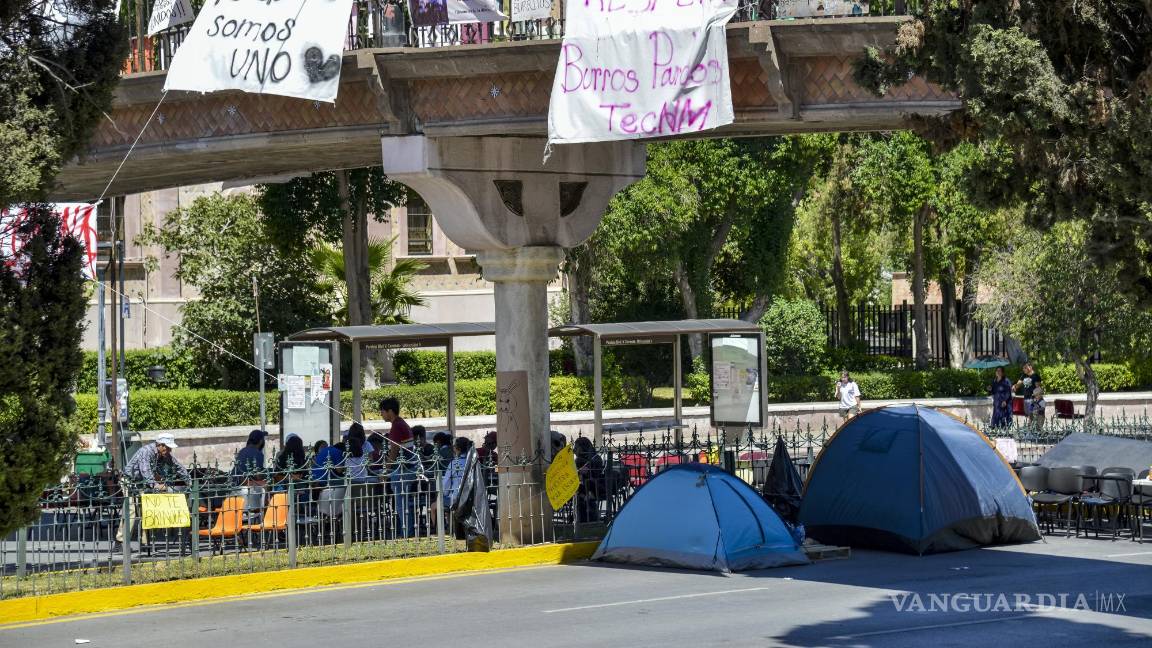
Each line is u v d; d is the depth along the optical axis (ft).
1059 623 39.32
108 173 61.77
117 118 57.00
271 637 39.52
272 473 52.80
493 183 54.90
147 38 60.13
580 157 57.16
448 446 61.82
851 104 48.19
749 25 46.88
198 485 49.78
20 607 43.65
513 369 57.00
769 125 52.34
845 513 56.70
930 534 54.60
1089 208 39.32
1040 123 36.99
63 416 40.34
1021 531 57.93
